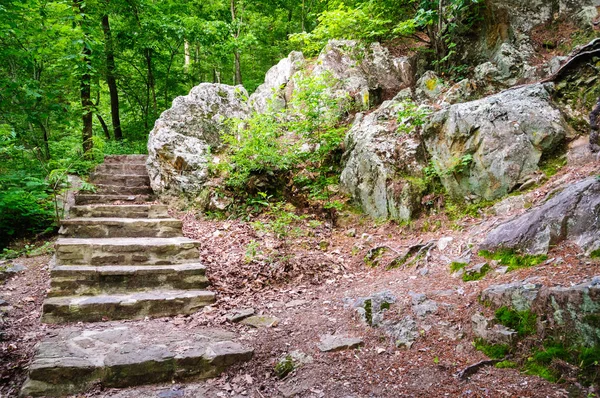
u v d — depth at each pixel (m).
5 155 7.44
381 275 4.60
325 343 3.28
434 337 3.10
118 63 11.96
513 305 2.92
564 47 6.12
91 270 4.21
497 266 3.59
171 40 11.66
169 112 7.70
